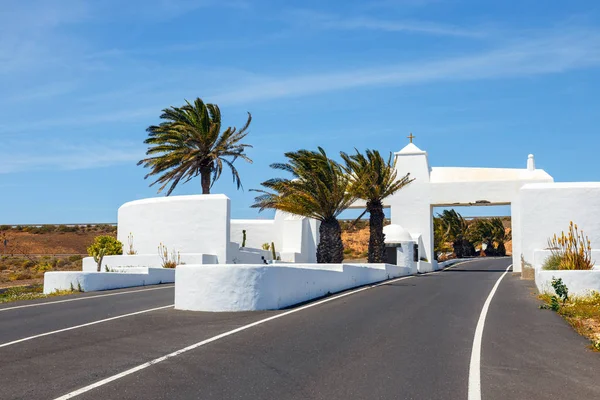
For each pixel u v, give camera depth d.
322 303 18.30
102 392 8.24
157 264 35.91
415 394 8.06
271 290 16.64
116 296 22.23
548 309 16.58
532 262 32.12
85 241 80.31
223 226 37.16
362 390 8.25
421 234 46.44
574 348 11.19
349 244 79.56
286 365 9.70
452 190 46.12
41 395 8.15
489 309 16.66
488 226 87.50
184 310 16.58
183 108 43.69
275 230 46.25
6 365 10.12
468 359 10.16
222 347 11.15
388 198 47.41
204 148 43.47
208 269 16.44
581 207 34.06
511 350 10.94
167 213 38.34
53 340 12.47
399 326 13.55
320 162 30.06
